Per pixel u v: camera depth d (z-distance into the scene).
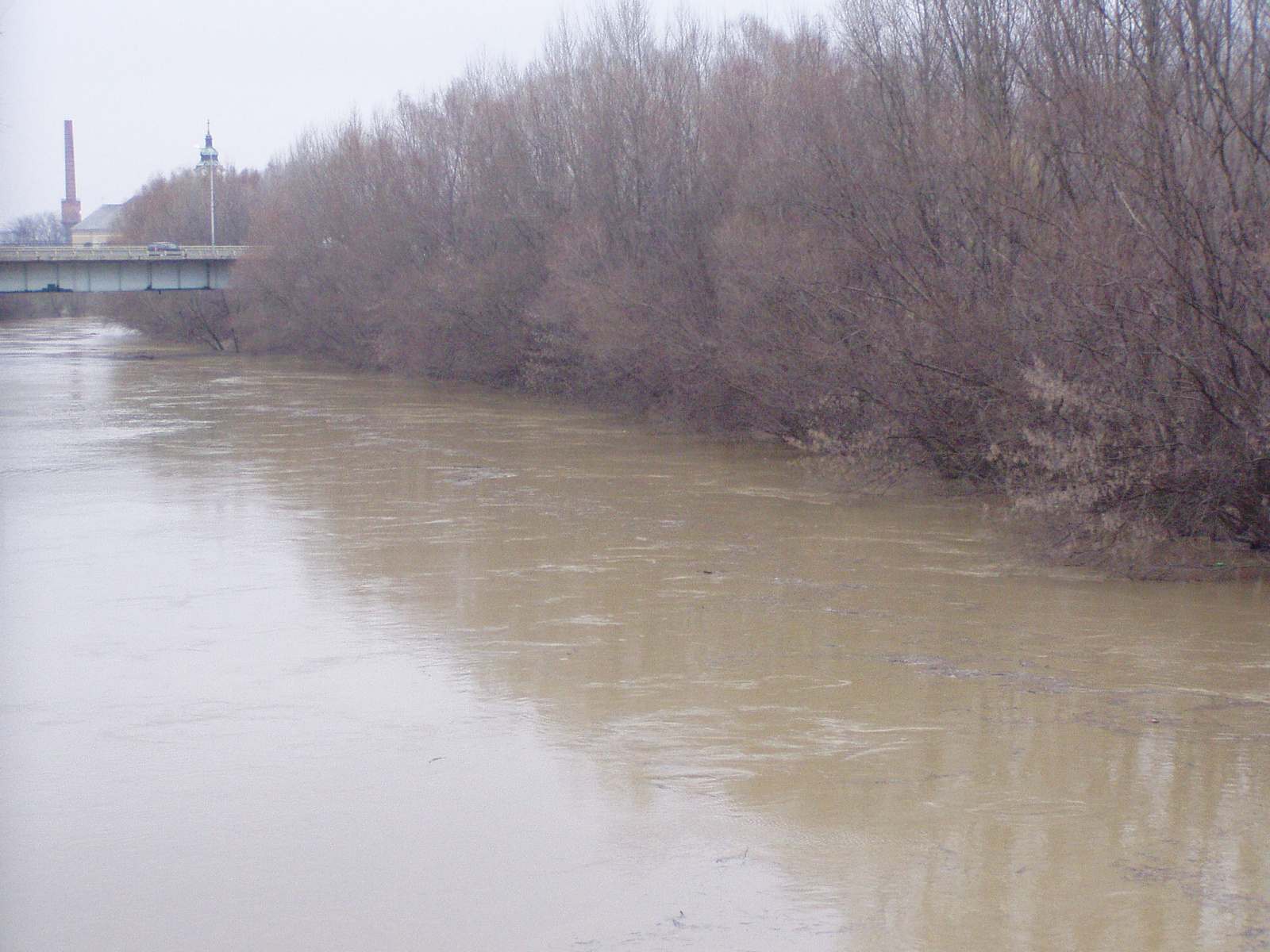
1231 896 7.55
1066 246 18.05
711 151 33.62
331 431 35.44
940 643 13.50
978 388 20.58
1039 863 8.04
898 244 22.77
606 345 35.38
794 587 16.33
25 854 8.42
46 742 10.72
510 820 8.91
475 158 49.59
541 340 41.84
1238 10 17.30
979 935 7.13
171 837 8.70
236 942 7.20
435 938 7.24
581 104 43.25
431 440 33.09
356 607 15.53
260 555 18.75
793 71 31.66
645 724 10.97
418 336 50.69
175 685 12.36
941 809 8.95
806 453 28.61
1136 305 17.03
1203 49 17.97
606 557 18.41
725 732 10.73
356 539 19.94
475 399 45.12
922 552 18.38
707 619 14.75
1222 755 9.98
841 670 12.56
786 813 8.94
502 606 15.51
